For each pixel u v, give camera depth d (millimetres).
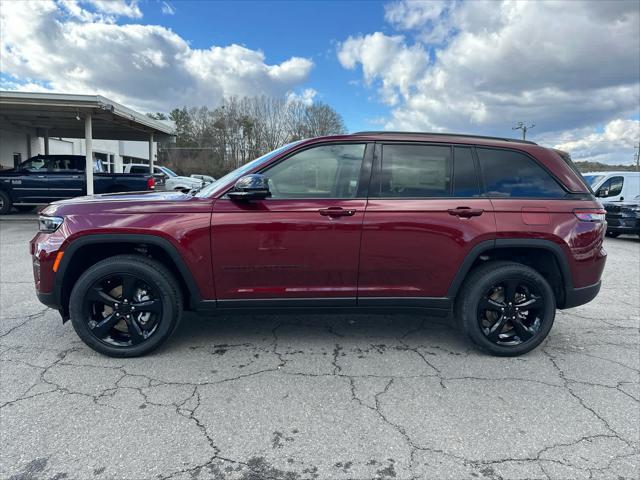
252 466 2160
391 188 3359
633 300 5383
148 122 15008
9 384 2904
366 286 3377
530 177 3510
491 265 3467
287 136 58219
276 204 3238
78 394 2793
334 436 2410
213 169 55781
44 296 3236
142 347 3316
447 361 3406
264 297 3322
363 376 3121
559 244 3404
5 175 12383
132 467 2129
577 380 3131
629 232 11555
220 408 2664
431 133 3502
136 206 3223
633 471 2162
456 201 3359
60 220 3201
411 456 2254
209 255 3215
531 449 2328
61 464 2133
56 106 11664
